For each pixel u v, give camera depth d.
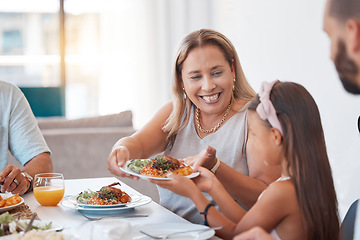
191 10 6.36
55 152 3.33
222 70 1.85
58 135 3.32
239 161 1.91
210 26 6.24
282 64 4.67
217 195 1.50
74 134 3.35
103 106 6.55
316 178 1.34
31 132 2.27
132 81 6.51
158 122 2.06
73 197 1.76
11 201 1.63
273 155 1.41
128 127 3.63
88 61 6.51
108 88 6.52
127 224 1.20
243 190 1.74
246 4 5.30
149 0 6.41
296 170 1.34
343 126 3.79
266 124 1.40
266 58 4.95
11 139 2.28
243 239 1.21
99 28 6.49
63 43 6.47
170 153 2.04
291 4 4.49
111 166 1.78
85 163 3.37
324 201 1.34
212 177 1.53
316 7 4.13
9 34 6.61
